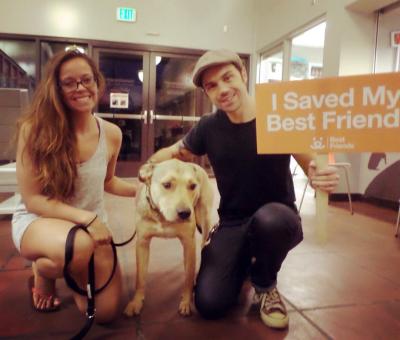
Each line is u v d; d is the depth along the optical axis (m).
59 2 5.57
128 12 5.81
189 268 1.41
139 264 1.40
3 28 5.44
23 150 1.22
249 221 1.40
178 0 6.01
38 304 1.38
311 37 6.48
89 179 1.35
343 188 4.30
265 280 1.39
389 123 1.01
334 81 1.04
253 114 1.38
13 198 2.96
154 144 6.27
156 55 6.04
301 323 1.34
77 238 1.13
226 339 1.22
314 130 1.07
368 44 4.25
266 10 6.01
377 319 1.38
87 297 1.19
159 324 1.31
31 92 5.66
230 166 1.43
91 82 1.25
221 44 6.30
